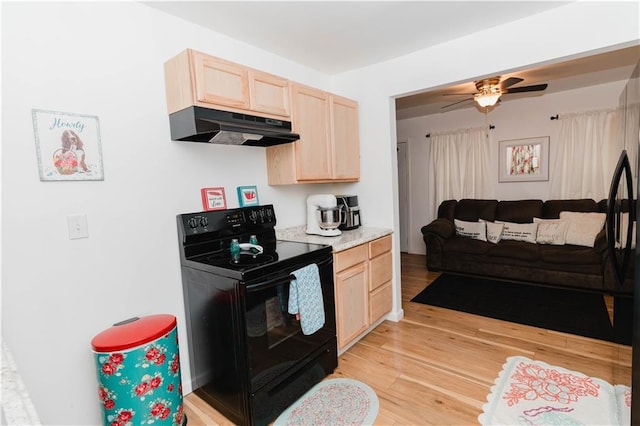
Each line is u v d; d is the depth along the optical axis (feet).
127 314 5.89
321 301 6.63
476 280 13.21
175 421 5.41
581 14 6.33
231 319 5.64
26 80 4.75
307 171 8.07
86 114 5.34
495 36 7.33
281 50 8.34
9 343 4.68
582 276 11.25
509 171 15.53
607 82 12.71
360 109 9.93
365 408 6.05
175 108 6.20
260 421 5.70
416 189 18.53
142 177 6.05
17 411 3.86
